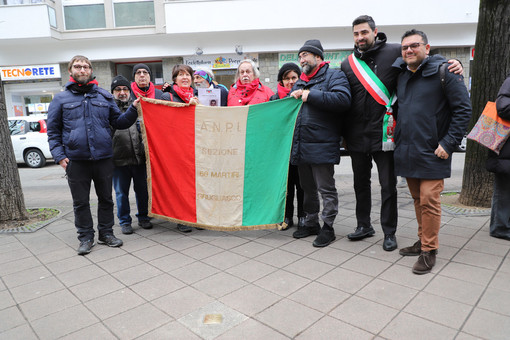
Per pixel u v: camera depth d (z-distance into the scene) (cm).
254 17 1353
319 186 382
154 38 1423
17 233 463
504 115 349
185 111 421
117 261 360
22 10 1330
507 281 286
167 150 434
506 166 360
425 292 275
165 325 245
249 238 418
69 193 779
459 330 226
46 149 1228
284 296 277
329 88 359
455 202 530
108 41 1431
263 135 401
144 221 472
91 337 235
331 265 331
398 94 328
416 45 299
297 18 1350
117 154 433
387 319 241
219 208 420
